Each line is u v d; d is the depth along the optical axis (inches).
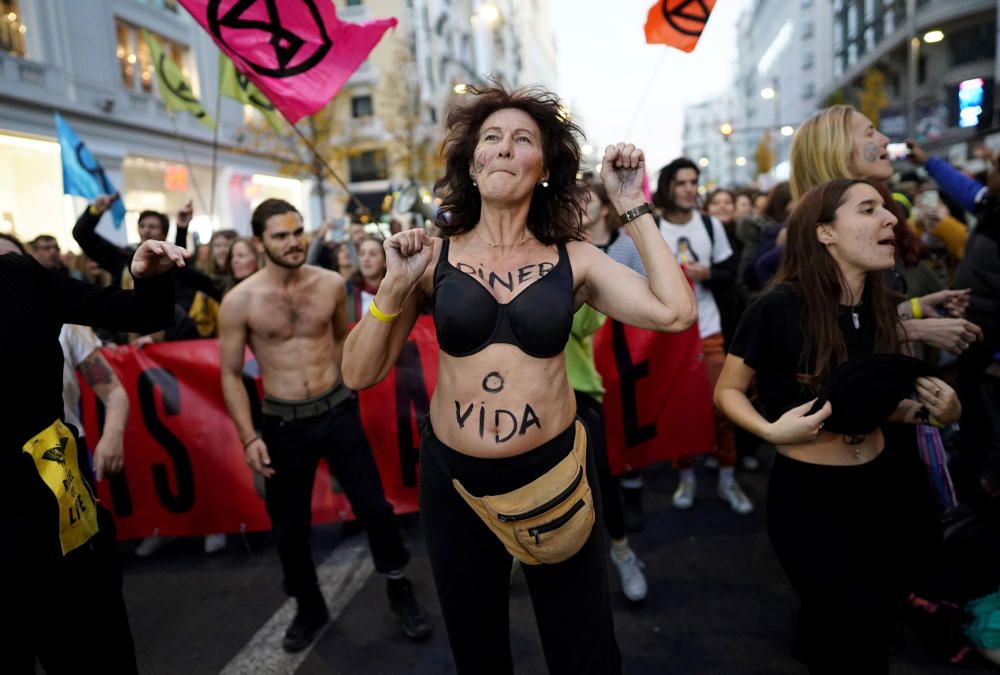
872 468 79.3
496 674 70.4
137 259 63.8
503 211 67.1
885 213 76.9
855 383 71.1
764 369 84.3
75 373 106.7
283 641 110.3
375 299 63.0
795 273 82.4
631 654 103.0
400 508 160.6
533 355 63.7
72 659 67.9
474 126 69.2
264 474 112.0
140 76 652.7
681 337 153.4
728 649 102.8
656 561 133.1
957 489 115.5
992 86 203.0
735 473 181.0
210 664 107.1
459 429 64.8
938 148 785.6
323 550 148.9
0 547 59.4
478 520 66.9
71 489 64.3
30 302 64.0
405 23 1246.9
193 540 160.9
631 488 150.0
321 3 126.9
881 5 1272.1
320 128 829.8
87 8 569.9
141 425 151.9
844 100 1455.5
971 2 1000.9
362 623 116.6
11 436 61.5
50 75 528.7
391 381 160.4
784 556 79.3
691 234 165.5
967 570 96.9
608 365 150.1
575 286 66.7
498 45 1974.7
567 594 66.9
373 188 1173.1
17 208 517.0
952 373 150.7
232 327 111.7
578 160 71.1
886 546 80.7
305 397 111.6
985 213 119.6
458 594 68.6
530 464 63.4
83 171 214.2
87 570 67.5
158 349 153.3
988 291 115.3
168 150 682.8
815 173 111.3
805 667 97.4
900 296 90.2
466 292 63.4
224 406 152.8
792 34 2118.6
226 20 123.3
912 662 96.6
